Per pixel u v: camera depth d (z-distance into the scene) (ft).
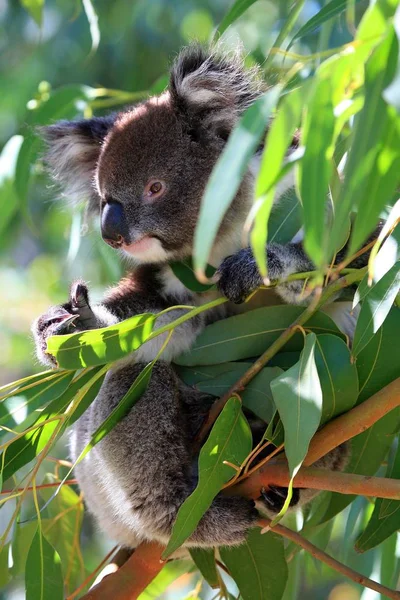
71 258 20.97
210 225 8.73
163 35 34.40
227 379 15.88
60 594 14.14
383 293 12.99
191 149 17.85
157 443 16.84
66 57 34.88
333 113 9.81
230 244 18.16
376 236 15.92
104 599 15.42
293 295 15.84
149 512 16.66
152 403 17.02
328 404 13.92
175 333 17.62
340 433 13.80
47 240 37.81
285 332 14.51
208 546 15.83
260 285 15.21
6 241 36.99
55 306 16.80
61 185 20.79
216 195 8.82
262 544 15.80
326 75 9.70
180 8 34.06
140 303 18.40
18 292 38.34
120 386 17.40
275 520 12.21
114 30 34.94
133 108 19.48
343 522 27.89
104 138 19.04
